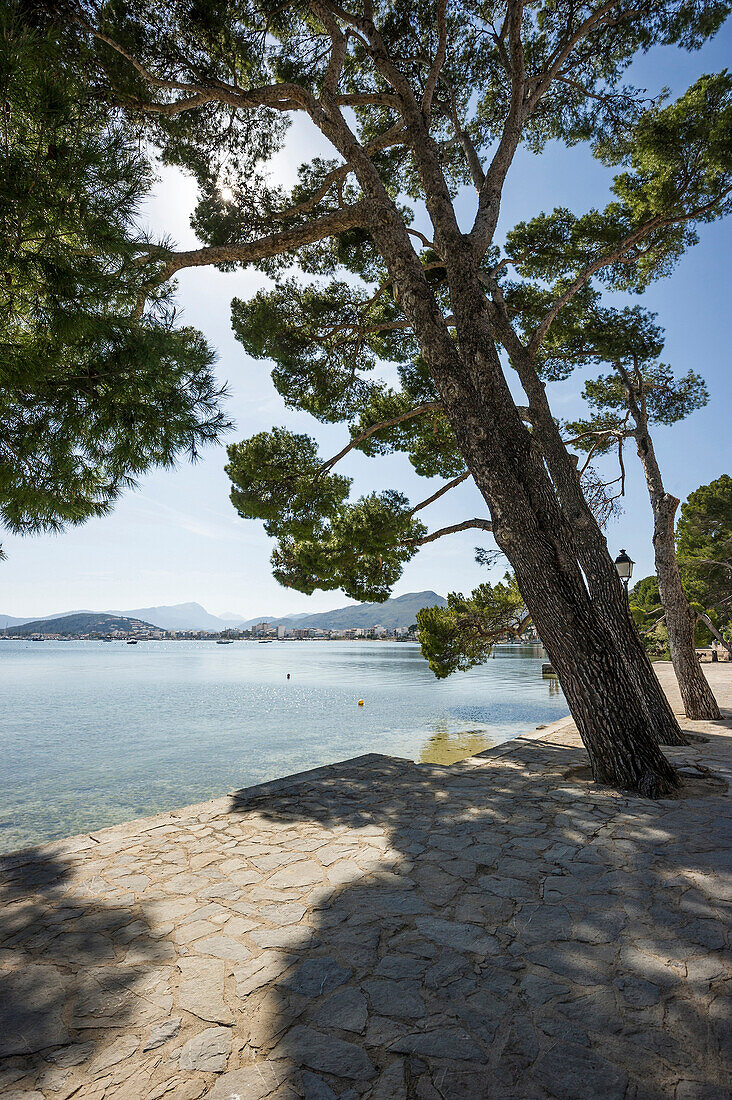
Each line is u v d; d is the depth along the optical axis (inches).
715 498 1363.2
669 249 397.4
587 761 274.7
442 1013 88.4
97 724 829.8
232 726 794.2
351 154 251.4
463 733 692.7
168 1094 72.9
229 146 308.2
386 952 106.3
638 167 360.8
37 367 121.1
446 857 153.1
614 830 171.9
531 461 246.2
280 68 323.0
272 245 241.0
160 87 247.8
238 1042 82.7
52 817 383.6
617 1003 89.9
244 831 178.2
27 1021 88.3
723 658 1268.5
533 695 1165.1
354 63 351.6
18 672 2217.0
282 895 131.9
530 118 382.9
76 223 114.7
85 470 155.6
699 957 102.5
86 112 117.2
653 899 125.6
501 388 252.2
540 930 113.4
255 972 100.7
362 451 440.8
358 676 1957.4
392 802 209.2
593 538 319.9
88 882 140.9
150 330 138.0
